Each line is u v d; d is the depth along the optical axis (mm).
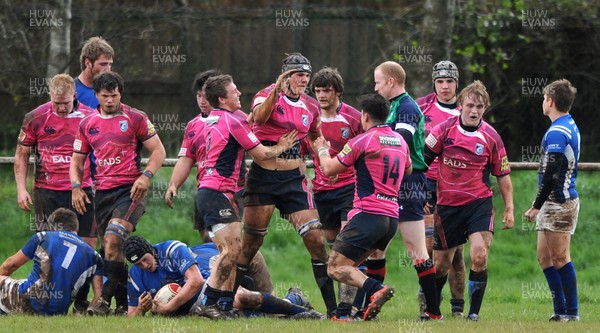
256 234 32375
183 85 61250
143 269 32312
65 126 35750
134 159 33344
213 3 63781
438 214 34000
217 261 31328
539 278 50750
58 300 32250
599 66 64625
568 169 33656
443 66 36656
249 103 61344
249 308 32906
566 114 34031
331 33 60656
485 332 28375
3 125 64188
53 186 35906
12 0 61000
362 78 60656
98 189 33219
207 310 31391
